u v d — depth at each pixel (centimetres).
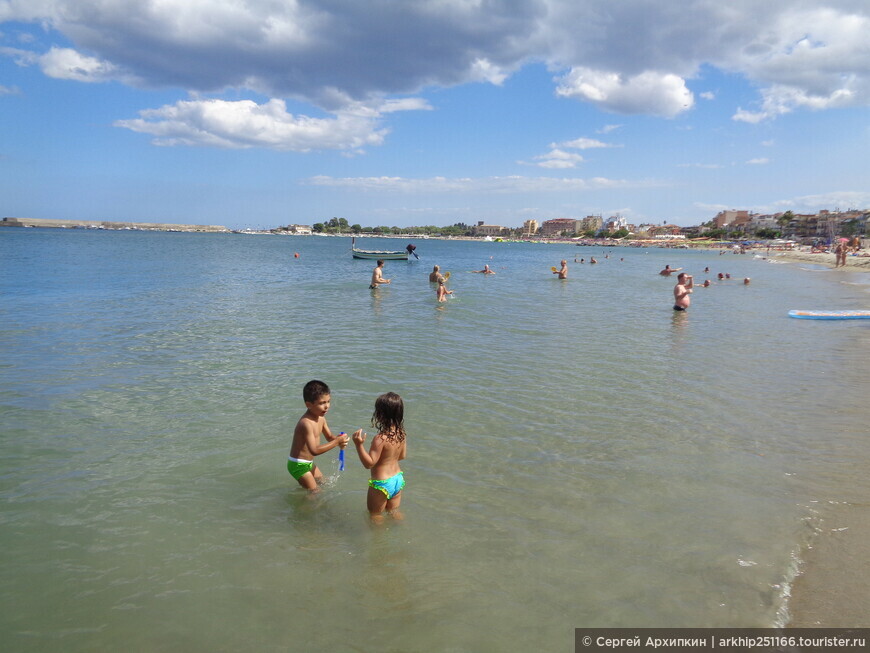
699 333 1675
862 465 674
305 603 416
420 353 1307
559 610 410
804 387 1043
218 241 14638
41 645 368
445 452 705
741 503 575
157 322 1712
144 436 748
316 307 2138
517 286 3312
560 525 530
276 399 919
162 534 509
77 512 545
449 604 416
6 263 4434
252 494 591
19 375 1047
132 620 394
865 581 443
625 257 10194
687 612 407
